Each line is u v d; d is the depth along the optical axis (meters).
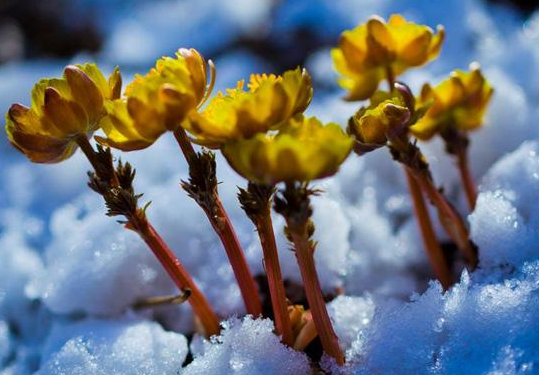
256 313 0.38
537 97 0.54
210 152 0.36
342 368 0.37
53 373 0.39
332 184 0.47
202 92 0.34
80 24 1.09
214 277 0.43
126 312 0.43
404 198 0.48
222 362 0.37
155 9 1.11
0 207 0.58
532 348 0.35
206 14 1.02
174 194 0.46
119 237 0.43
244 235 0.44
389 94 0.37
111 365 0.39
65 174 0.57
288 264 0.41
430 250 0.41
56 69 0.86
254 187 0.35
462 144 0.41
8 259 0.47
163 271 0.44
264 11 0.97
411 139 0.46
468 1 0.73
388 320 0.37
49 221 0.53
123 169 0.37
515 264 0.39
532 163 0.42
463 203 0.45
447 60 0.68
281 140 0.32
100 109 0.36
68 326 0.42
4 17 1.09
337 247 0.42
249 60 0.90
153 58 0.98
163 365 0.39
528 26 0.76
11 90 0.79
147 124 0.34
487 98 0.41
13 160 0.70
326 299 0.42
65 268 0.43
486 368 0.35
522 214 0.41
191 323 0.42
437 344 0.37
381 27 0.39
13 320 0.46
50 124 0.35
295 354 0.37
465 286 0.37
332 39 0.90
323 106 0.66
